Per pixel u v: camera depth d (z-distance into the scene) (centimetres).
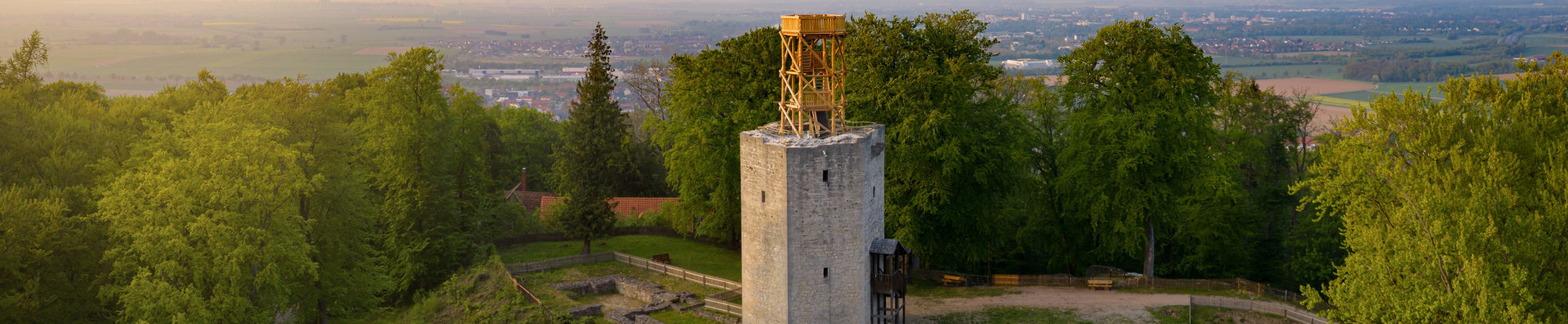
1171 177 5384
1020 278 5681
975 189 5616
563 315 4984
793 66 4291
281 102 6225
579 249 6856
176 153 5497
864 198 4322
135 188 4950
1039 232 6369
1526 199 4009
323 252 5559
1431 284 3859
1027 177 6084
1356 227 4294
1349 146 4616
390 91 6188
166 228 4616
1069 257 6259
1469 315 3544
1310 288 4341
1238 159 5653
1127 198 5344
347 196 5653
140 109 6944
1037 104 6384
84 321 5184
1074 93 5488
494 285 5747
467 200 6762
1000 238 5969
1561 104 4341
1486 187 3878
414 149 6259
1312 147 7550
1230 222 6188
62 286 5031
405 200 6206
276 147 5184
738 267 6362
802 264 4291
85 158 6025
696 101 6091
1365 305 3994
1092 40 5353
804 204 4234
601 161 7600
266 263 4897
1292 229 6562
